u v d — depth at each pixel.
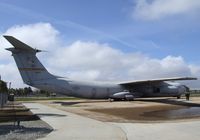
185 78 53.88
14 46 44.69
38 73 48.06
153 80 55.31
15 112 29.95
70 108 36.88
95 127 17.72
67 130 16.36
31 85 47.72
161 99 63.47
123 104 45.94
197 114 28.53
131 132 15.60
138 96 58.69
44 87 48.66
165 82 61.66
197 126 17.97
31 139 13.40
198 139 13.22
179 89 61.16
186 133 15.08
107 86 55.31
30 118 23.42
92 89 53.59
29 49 46.12
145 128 17.27
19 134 14.80
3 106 41.16
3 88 55.53
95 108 37.12
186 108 37.25
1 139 13.40
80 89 52.38
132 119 23.61
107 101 56.22
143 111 32.47
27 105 43.84
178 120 22.58
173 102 51.47
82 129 16.78
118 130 16.39
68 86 51.19
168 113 29.91
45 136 14.25
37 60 47.72
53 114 27.27
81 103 49.12
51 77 49.56
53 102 53.62
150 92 59.69
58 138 13.66
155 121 21.78
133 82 56.41
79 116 25.44
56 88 49.94
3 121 21.48
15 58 46.44
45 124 19.31
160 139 13.31
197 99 64.94
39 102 54.22
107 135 14.55
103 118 24.05
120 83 56.81
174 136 14.13
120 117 25.39
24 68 46.94
